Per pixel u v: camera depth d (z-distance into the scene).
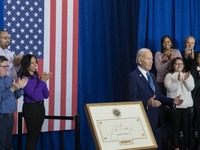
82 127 4.86
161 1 5.28
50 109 4.59
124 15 5.14
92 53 4.97
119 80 5.12
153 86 3.58
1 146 3.55
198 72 4.71
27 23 4.44
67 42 4.69
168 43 4.68
